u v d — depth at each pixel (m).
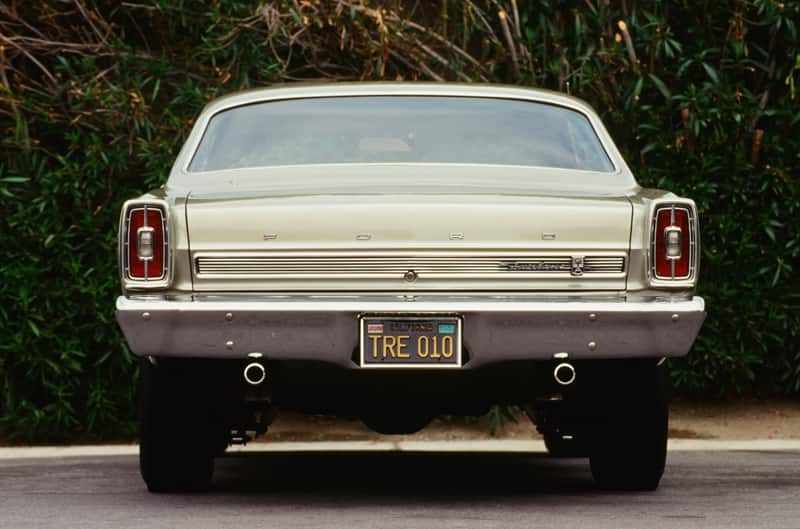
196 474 8.50
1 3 15.26
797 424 14.19
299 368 7.56
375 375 7.57
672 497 8.43
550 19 15.09
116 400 13.67
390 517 7.50
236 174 8.33
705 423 14.27
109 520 7.46
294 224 7.55
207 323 7.42
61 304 13.39
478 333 7.42
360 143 8.48
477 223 7.55
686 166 14.11
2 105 14.64
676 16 15.09
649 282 7.65
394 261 7.54
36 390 13.80
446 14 15.15
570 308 7.44
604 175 8.41
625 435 8.30
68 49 15.22
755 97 14.47
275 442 13.69
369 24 15.04
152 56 15.38
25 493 8.79
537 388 7.80
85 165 13.72
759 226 14.14
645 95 14.79
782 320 14.16
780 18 14.29
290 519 7.43
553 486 9.23
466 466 11.02
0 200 13.59
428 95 8.80
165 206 7.60
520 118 8.70
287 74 15.30
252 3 14.98
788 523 7.31
